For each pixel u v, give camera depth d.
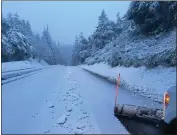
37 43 102.12
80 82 16.62
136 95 10.91
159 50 20.56
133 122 6.31
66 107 7.94
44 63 101.44
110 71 26.00
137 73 17.64
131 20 31.83
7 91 11.54
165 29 25.50
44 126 5.91
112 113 7.18
